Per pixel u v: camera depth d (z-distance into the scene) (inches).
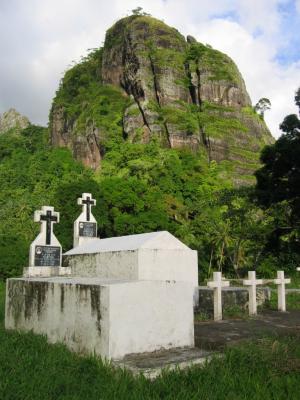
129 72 2901.1
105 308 204.4
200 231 1336.1
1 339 246.1
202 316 353.1
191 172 1940.2
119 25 3260.3
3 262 1026.1
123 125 2677.2
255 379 174.4
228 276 1226.6
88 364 193.3
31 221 1519.4
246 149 2551.7
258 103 3225.9
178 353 215.0
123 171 1894.7
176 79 2778.1
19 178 2664.9
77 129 3021.7
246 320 338.0
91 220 679.1
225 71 2859.3
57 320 241.1
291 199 796.0
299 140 764.6
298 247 877.8
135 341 209.3
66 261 480.4
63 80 3782.0
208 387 167.2
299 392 160.7
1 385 164.7
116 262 393.1
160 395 163.0
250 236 1161.4
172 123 2496.3
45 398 155.8
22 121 5300.2
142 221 1360.7
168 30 3021.7
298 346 219.5
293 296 519.2
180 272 396.5
